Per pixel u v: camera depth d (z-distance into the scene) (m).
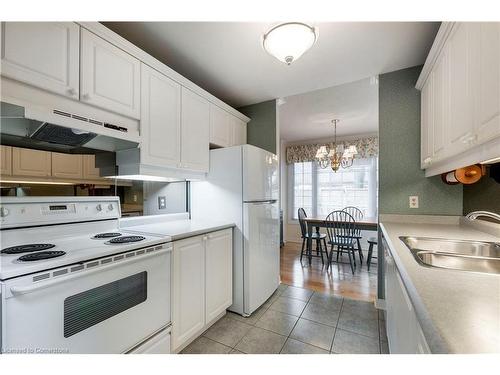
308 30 1.44
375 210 4.78
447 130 1.42
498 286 0.77
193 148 2.17
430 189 2.13
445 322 0.58
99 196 1.76
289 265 3.71
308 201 5.41
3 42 1.06
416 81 2.16
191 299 1.75
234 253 2.23
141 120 1.69
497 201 1.79
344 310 2.26
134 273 1.34
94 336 1.16
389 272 1.54
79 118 1.33
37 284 0.95
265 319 2.11
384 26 1.63
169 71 1.89
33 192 1.46
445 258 1.16
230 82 2.49
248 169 2.18
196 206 2.48
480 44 1.02
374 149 4.72
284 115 3.71
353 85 2.72
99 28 1.41
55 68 1.23
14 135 1.37
